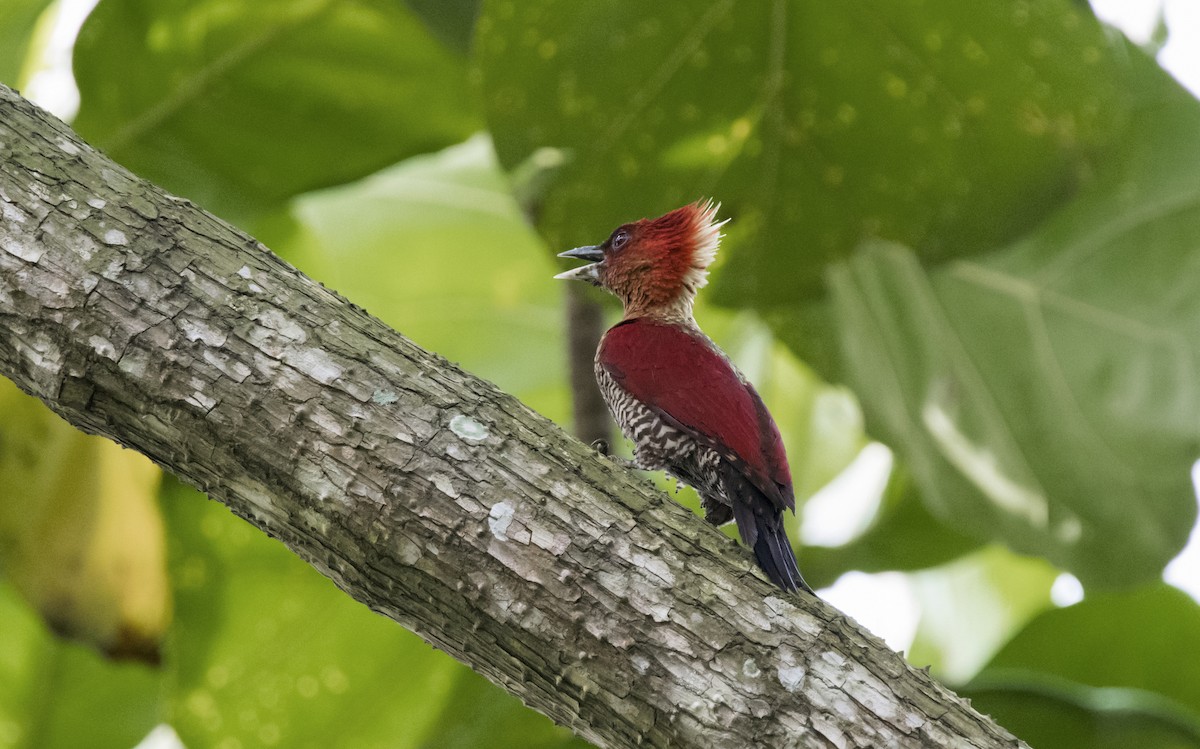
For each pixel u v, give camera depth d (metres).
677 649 5.68
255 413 5.90
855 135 10.08
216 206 11.31
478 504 5.84
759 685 5.62
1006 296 12.77
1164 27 12.21
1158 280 12.30
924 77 9.66
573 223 10.69
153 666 11.45
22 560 10.97
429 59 10.53
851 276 12.80
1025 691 10.02
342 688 11.99
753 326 15.19
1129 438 12.62
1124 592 12.12
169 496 11.16
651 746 5.67
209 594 11.56
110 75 10.19
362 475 5.85
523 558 5.79
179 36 10.02
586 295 11.15
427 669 12.02
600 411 12.52
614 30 9.31
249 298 6.12
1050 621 11.86
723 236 10.88
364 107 10.88
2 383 10.49
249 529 11.34
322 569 6.14
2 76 11.34
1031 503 12.80
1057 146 9.97
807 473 15.10
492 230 15.15
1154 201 11.91
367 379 6.04
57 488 10.84
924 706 5.70
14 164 6.19
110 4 9.73
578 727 5.98
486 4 9.04
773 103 9.91
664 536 5.99
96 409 6.03
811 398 15.14
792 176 10.41
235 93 10.52
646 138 10.04
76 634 11.21
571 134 9.94
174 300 6.02
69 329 5.93
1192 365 12.44
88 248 6.04
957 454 12.92
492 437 6.04
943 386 13.05
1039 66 9.51
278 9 9.97
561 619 5.72
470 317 15.57
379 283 15.30
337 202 14.99
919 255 10.80
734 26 9.38
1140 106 11.36
